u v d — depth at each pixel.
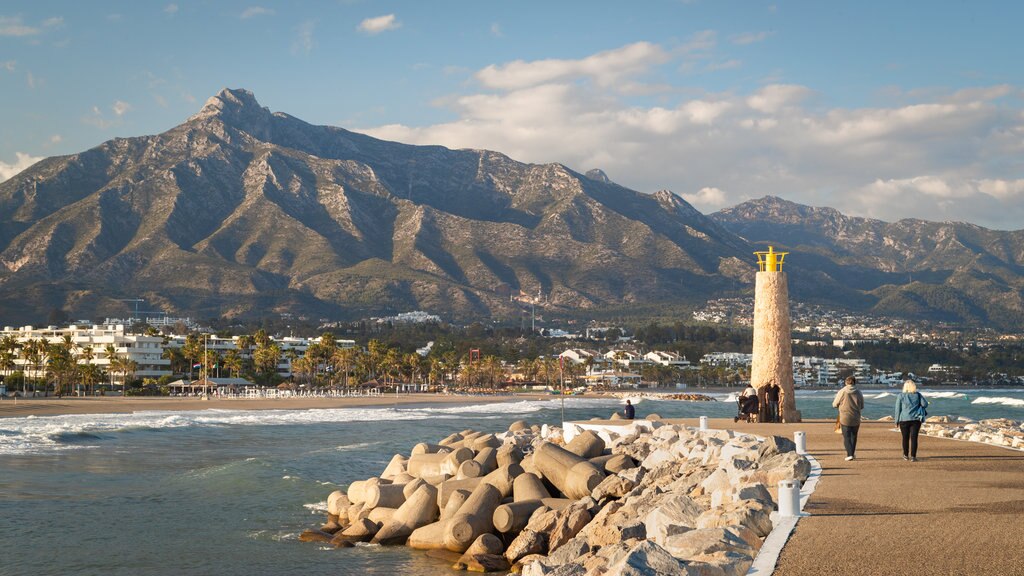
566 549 16.50
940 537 12.44
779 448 20.83
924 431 30.58
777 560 11.26
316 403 151.00
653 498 18.94
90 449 61.12
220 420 100.50
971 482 17.67
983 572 10.52
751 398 37.88
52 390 172.88
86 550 26.98
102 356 193.38
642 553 10.98
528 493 24.50
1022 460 21.44
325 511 33.66
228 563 24.83
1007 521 13.55
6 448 59.78
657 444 26.22
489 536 22.77
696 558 11.41
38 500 36.62
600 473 24.66
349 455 55.56
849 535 12.62
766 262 39.81
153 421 95.94
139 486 40.97
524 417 116.88
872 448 24.61
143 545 27.59
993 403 177.25
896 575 10.45
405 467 32.59
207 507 34.78
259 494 38.03
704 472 20.09
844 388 21.94
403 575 22.06
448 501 25.38
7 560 25.84
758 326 39.34
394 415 119.69
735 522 13.06
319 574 22.70
